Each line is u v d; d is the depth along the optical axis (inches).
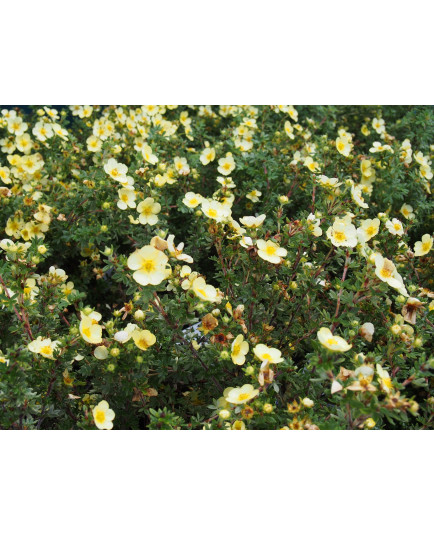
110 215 34.9
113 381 27.3
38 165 39.8
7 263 27.7
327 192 32.4
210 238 31.6
